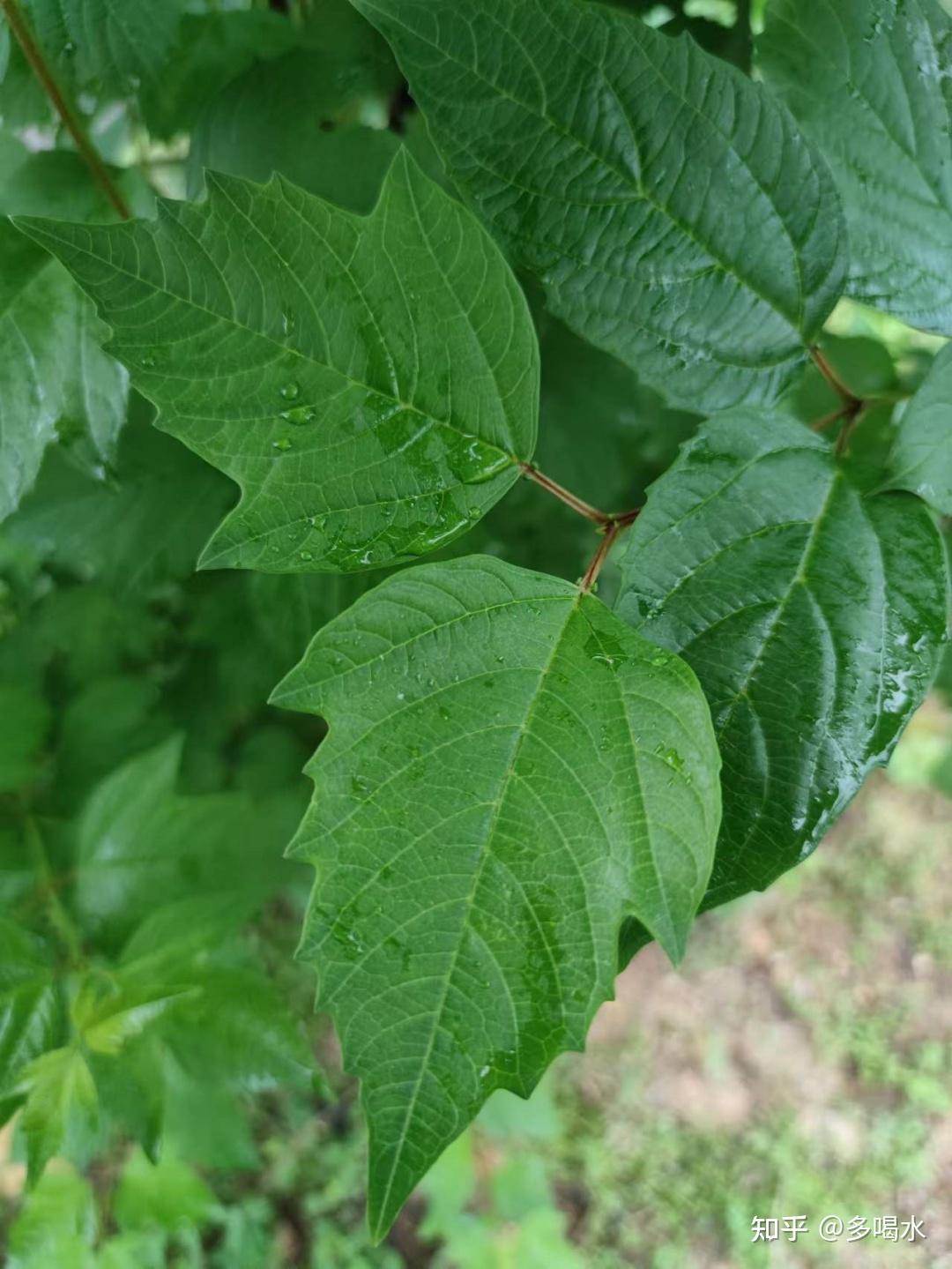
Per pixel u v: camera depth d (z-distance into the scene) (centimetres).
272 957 60
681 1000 77
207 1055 25
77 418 20
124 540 30
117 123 24
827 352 28
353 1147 67
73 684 37
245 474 15
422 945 13
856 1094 74
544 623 15
